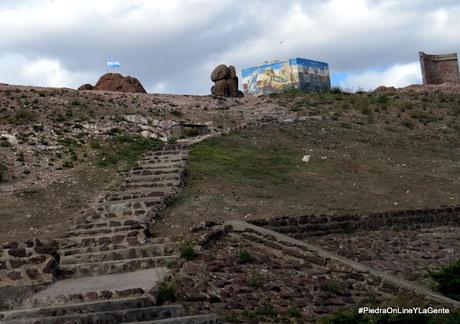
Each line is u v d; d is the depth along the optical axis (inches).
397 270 548.1
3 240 585.6
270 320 390.0
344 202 710.5
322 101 1243.2
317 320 401.1
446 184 817.5
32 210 673.6
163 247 518.9
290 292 438.3
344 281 472.4
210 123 1067.9
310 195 724.7
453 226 707.4
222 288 427.5
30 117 974.4
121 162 833.5
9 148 851.4
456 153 991.0
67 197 713.6
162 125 1026.1
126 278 457.1
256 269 475.2
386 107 1208.2
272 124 1032.8
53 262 480.4
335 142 970.7
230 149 885.2
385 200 735.7
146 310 372.2
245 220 606.5
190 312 381.7
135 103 1129.4
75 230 588.7
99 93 1180.5
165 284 414.3
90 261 513.3
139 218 606.2
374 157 911.0
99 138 928.9
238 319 381.1
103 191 729.0
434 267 565.0
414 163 902.4
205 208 650.8
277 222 609.6
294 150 908.6
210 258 482.9
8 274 463.5
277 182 760.3
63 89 1172.5
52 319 359.3
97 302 384.5
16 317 373.4
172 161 810.8
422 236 654.5
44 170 797.2
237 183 746.2
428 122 1139.3
